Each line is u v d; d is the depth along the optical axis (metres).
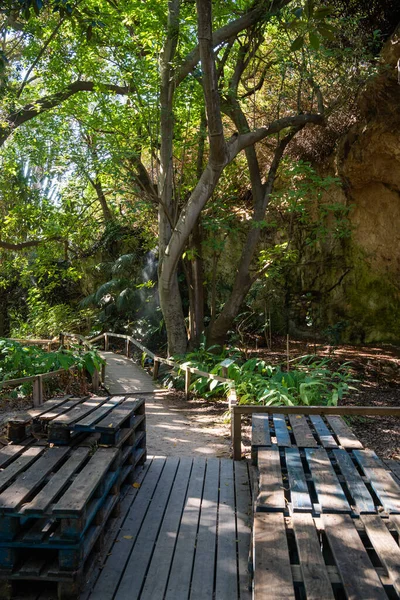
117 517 4.25
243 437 7.14
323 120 11.49
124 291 16.80
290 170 11.22
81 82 12.66
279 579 2.62
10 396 9.21
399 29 9.90
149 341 16.17
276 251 11.87
